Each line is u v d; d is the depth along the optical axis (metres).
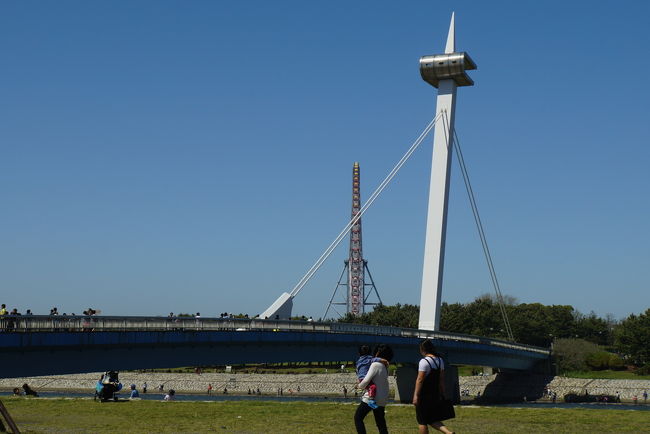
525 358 175.50
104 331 65.31
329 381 181.38
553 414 46.91
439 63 139.88
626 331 197.75
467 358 144.25
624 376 186.50
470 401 166.00
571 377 185.25
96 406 51.25
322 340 99.31
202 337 77.25
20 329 57.88
